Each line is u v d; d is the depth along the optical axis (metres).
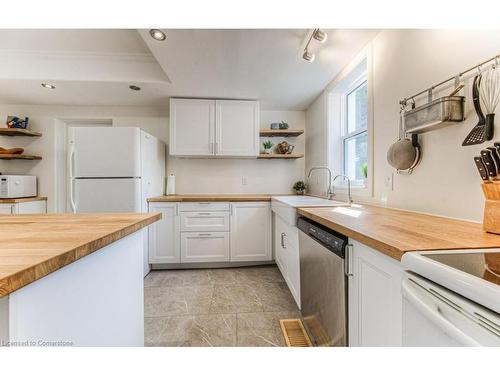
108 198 2.42
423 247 0.69
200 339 1.54
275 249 2.75
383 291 0.80
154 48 1.88
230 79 2.44
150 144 2.78
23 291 0.50
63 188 3.30
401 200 1.55
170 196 3.04
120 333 0.99
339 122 2.64
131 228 0.95
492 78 0.99
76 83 2.51
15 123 2.98
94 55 2.40
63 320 0.63
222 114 2.96
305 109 3.40
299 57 2.02
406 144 1.40
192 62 2.10
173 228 2.74
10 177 2.80
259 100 3.05
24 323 0.51
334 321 1.11
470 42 1.10
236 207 2.80
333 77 2.42
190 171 3.38
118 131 2.43
